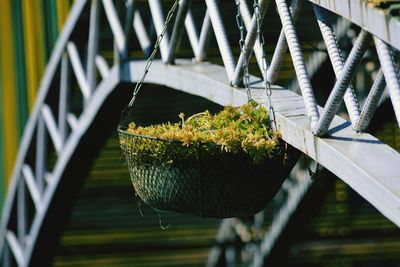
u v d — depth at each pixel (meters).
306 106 5.95
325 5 5.76
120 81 10.59
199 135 5.78
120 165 15.98
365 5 5.28
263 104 6.52
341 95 5.61
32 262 15.07
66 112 12.69
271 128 6.04
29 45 13.63
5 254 15.98
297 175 15.01
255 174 5.89
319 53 11.92
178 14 8.49
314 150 5.84
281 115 6.16
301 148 5.95
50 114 13.43
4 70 14.41
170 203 5.98
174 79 8.79
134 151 5.98
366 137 5.77
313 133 5.84
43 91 13.29
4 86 14.52
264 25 11.06
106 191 16.53
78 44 12.34
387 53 5.20
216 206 5.93
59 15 12.92
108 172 16.12
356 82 12.62
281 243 16.47
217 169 5.82
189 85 8.45
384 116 11.56
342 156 5.57
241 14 7.13
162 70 9.05
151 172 5.95
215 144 5.76
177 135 5.80
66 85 12.64
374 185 5.30
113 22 10.57
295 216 15.56
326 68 12.02
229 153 5.79
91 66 11.50
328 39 5.86
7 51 14.22
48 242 14.67
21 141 14.50
